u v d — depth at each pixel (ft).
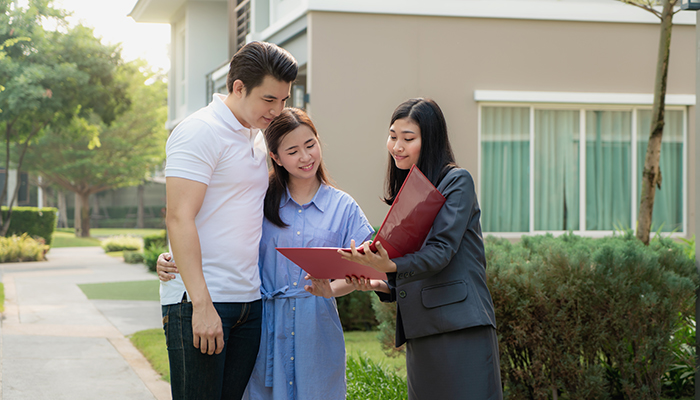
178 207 6.97
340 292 8.43
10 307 27.89
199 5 44.78
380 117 25.03
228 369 7.74
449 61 25.43
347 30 24.82
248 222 7.53
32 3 56.85
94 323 23.97
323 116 24.71
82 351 18.95
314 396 8.19
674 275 11.94
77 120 68.18
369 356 17.61
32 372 16.35
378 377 13.53
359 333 21.65
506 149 26.14
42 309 27.37
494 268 11.75
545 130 26.37
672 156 26.78
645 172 16.22
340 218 8.48
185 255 6.93
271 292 8.29
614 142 26.71
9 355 18.26
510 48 25.75
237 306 7.47
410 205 6.79
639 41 26.32
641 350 11.99
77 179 96.89
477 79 25.61
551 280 11.77
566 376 11.93
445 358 7.36
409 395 7.95
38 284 36.96
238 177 7.36
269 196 8.38
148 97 93.30
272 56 7.08
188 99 44.68
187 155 6.98
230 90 7.43
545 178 26.37
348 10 24.66
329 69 24.75
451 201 7.14
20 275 42.60
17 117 56.34
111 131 92.53
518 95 25.68
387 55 25.09
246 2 35.40
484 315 7.37
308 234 8.32
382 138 25.11
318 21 24.66
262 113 7.31
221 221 7.34
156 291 33.78
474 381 7.30
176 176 6.96
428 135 7.59
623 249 12.36
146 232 123.24
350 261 6.95
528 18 25.64
